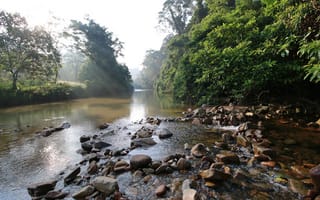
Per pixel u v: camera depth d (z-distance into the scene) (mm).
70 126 9148
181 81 16594
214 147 5500
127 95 35562
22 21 21562
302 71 7426
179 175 4020
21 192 3672
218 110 9859
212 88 12641
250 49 9336
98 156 5188
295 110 8453
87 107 16766
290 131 6266
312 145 5109
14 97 19109
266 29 9148
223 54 10180
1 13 20234
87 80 34625
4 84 21312
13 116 12555
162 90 32812
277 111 8641
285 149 4914
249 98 10633
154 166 4348
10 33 20875
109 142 6535
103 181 3545
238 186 3484
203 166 4363
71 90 27203
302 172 3775
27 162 5059
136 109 14656
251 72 8938
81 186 3781
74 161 5047
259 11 13250
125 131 8023
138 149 5734
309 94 8719
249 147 5312
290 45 7070
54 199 3361
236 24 11609
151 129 7922
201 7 25953
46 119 11164
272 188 3371
